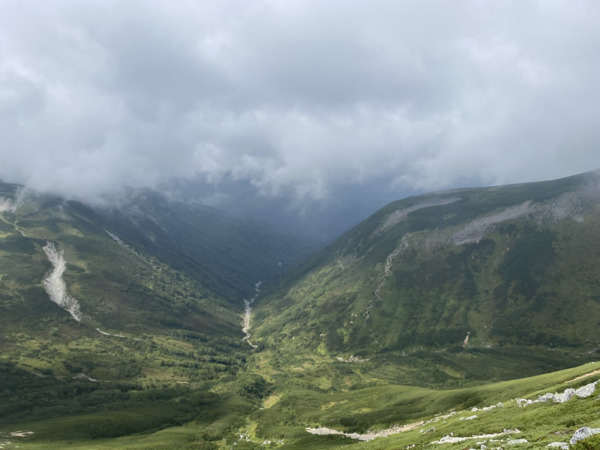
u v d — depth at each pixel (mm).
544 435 75000
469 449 81062
